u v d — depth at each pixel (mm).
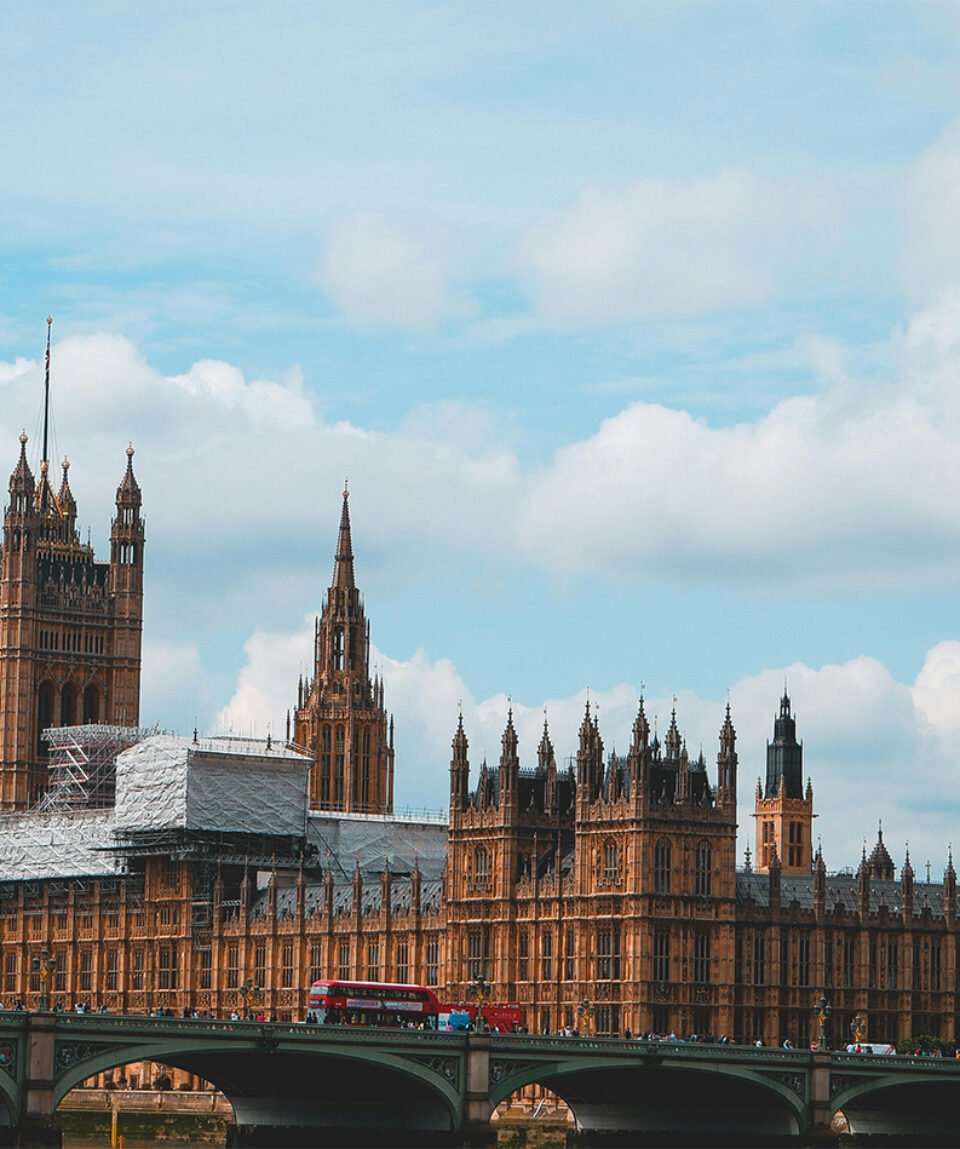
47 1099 195875
